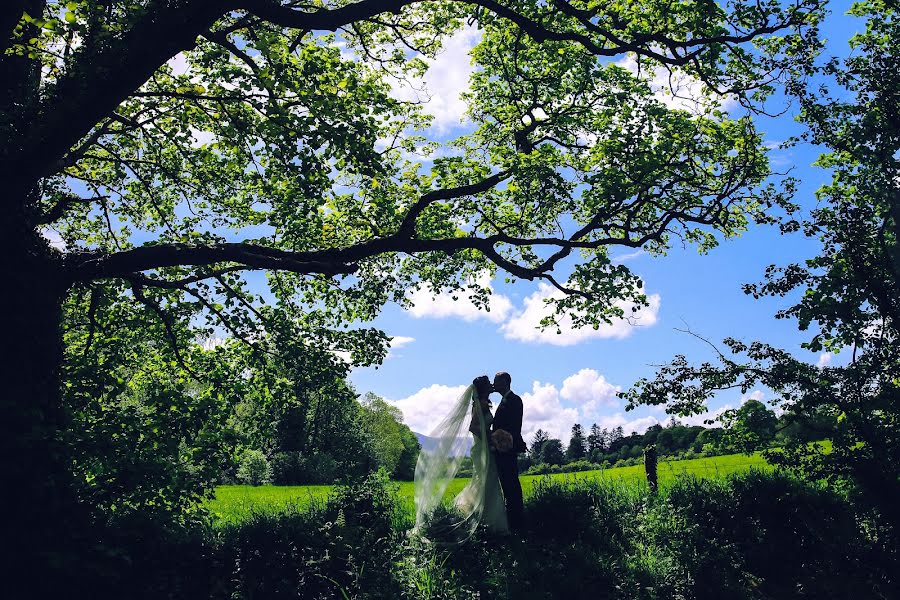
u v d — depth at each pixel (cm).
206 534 757
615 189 932
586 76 1065
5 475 582
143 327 1098
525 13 980
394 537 894
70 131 715
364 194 1089
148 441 742
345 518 879
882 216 878
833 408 852
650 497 1080
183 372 1119
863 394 818
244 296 1115
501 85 1227
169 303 1085
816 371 847
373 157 752
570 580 770
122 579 601
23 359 719
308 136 739
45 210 947
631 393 875
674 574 804
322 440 5853
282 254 892
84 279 805
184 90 886
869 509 842
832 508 911
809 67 911
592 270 894
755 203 1037
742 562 870
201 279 1019
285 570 736
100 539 610
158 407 790
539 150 1055
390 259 1199
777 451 878
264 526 778
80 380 836
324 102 735
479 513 923
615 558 862
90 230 1259
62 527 596
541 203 1029
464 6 1106
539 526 988
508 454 985
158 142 1100
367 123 779
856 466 802
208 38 802
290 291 1245
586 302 1055
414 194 1096
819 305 820
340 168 791
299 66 787
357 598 699
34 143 714
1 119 723
